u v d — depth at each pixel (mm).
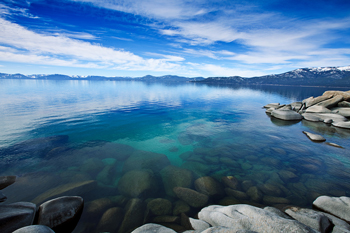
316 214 4145
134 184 6066
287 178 6750
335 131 13000
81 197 5062
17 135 11414
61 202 4562
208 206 4941
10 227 3590
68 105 23234
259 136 12039
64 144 10164
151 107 23641
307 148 9797
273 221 3395
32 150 9148
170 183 6375
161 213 4844
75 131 12727
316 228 3729
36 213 4398
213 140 11336
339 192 5781
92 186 6047
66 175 6871
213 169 7574
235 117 18219
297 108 22156
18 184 6145
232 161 8328
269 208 4535
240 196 5590
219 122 16047
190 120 16766
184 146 10391
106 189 6102
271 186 6195
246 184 6352
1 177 6293
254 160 8414
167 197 5688
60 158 8359
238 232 2971
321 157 8609
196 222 4262
